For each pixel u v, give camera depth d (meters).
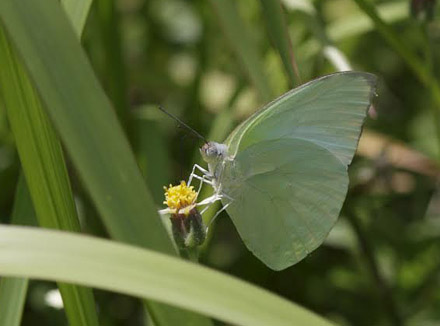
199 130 0.54
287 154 0.44
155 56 0.57
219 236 0.53
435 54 0.57
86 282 0.36
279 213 0.44
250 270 0.52
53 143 0.39
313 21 0.48
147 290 0.36
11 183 0.52
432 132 0.56
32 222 0.43
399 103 0.58
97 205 0.37
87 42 0.52
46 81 0.37
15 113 0.39
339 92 0.43
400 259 0.53
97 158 0.37
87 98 0.37
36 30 0.37
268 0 0.42
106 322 0.50
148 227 0.37
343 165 0.44
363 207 0.53
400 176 0.54
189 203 0.42
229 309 0.36
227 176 0.44
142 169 0.50
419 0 0.48
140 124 0.51
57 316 0.50
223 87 0.55
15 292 0.40
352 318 0.52
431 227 0.54
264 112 0.43
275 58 0.52
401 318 0.52
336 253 0.53
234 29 0.42
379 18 0.45
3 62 0.38
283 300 0.36
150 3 0.58
